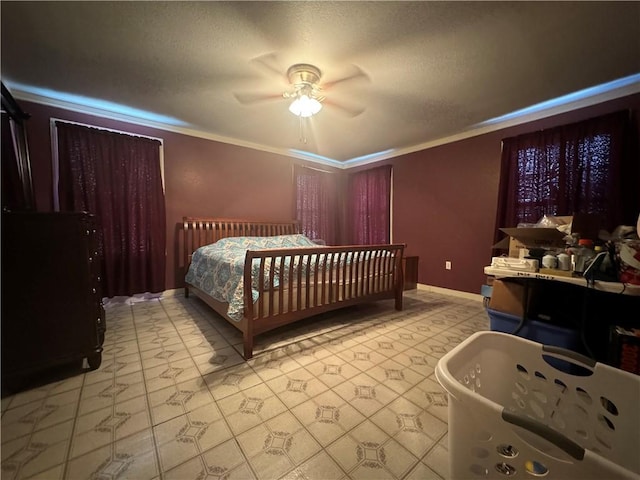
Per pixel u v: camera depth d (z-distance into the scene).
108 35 1.74
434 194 3.90
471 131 3.46
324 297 2.38
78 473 1.00
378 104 2.71
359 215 4.95
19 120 2.23
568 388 1.03
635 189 2.31
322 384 1.59
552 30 1.68
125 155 3.04
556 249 1.70
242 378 1.64
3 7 1.49
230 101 2.69
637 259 1.28
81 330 1.68
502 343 1.17
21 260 1.50
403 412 1.35
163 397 1.46
